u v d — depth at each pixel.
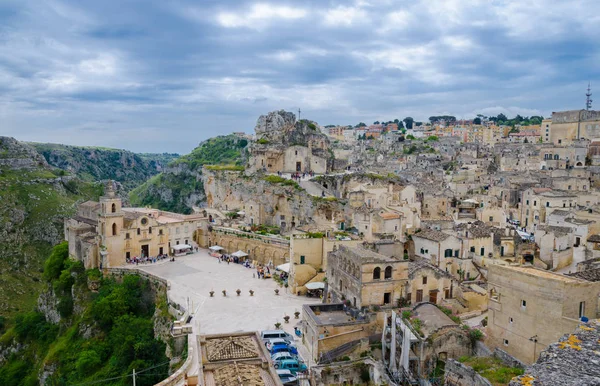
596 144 183.25
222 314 85.00
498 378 47.16
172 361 73.94
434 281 76.88
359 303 72.06
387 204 116.56
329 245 99.06
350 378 62.75
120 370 85.75
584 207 118.06
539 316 49.78
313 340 68.06
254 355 44.06
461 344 59.47
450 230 105.06
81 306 115.81
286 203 146.25
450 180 187.75
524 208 135.88
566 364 22.16
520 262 98.50
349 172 174.88
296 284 98.12
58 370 97.19
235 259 127.25
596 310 49.41
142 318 99.88
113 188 123.94
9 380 113.88
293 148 174.62
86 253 125.06
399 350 61.19
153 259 126.62
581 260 99.12
